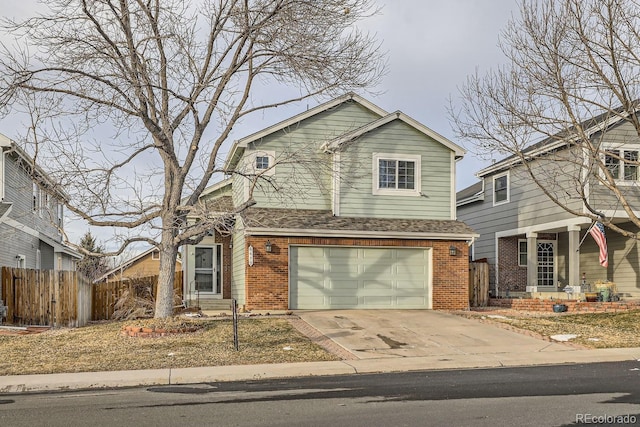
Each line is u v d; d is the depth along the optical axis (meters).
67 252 30.66
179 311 20.36
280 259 19.52
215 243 24.56
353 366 11.73
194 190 16.25
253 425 7.09
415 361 12.33
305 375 11.08
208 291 24.38
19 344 14.09
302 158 18.44
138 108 14.58
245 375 10.84
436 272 20.62
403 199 21.14
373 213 20.86
